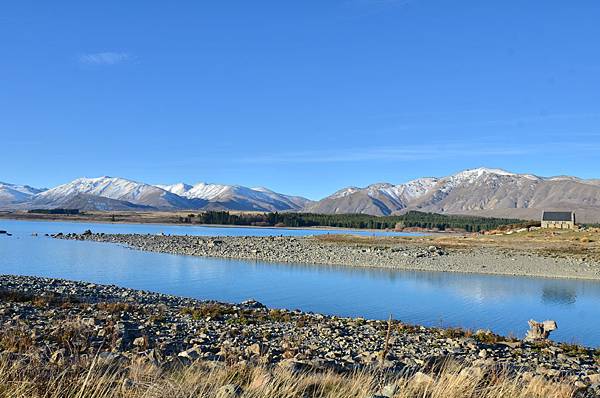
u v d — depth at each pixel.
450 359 15.46
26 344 13.86
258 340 20.66
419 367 14.14
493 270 62.78
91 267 62.56
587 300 42.72
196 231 199.75
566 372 16.92
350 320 29.14
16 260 69.75
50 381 8.04
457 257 76.50
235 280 52.56
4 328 17.67
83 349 13.85
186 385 8.78
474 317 35.28
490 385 9.94
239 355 15.66
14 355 10.80
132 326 21.73
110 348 15.38
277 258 75.62
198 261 71.81
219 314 27.77
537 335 25.78
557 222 141.50
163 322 24.22
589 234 118.31
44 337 16.11
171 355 14.46
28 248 92.06
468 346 21.89
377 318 34.25
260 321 26.78
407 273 60.19
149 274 56.50
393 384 9.44
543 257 76.50
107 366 10.55
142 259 73.75
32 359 9.98
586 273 60.28
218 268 63.47
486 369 12.35
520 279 55.94
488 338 24.30
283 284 50.00
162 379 9.36
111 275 55.16
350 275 57.75
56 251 85.88
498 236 130.38
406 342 22.45
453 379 9.57
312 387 9.64
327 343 21.16
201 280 52.28
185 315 27.45
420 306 39.06
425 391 8.77
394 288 48.06
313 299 41.72
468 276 57.91
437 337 24.19
